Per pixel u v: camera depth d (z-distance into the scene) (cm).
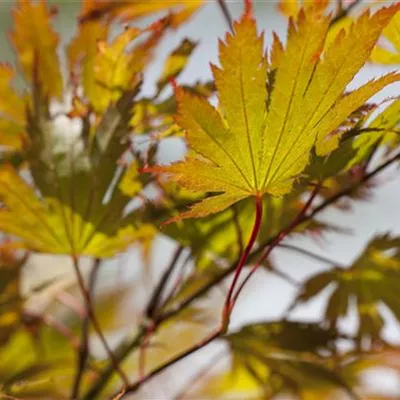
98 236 65
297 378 69
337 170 60
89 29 68
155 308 69
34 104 65
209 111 56
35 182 65
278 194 58
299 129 57
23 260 73
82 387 72
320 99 57
